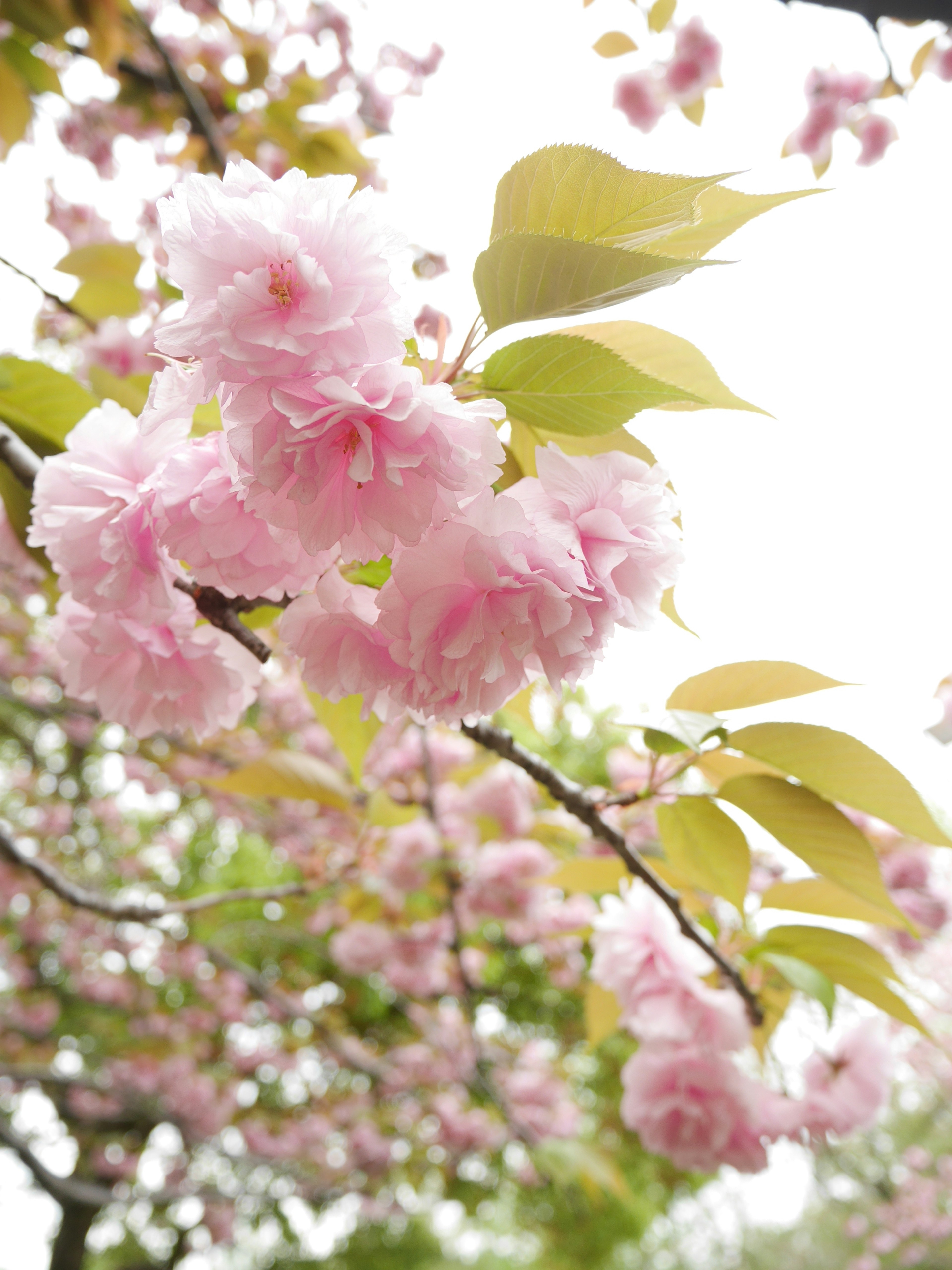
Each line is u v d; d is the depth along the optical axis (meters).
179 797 2.19
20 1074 1.95
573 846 1.14
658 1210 3.08
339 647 0.33
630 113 1.21
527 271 0.31
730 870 0.43
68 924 2.14
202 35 1.17
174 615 0.35
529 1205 2.90
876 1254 2.58
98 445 0.34
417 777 1.21
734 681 0.41
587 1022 0.61
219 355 0.28
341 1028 2.16
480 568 0.30
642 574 0.32
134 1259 3.01
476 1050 1.50
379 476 0.29
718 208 0.32
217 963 2.05
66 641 0.37
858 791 0.39
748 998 0.48
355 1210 2.39
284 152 1.09
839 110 1.14
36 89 0.89
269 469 0.28
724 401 0.36
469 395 0.33
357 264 0.28
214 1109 2.20
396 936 1.38
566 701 1.40
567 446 0.36
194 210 0.29
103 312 0.65
